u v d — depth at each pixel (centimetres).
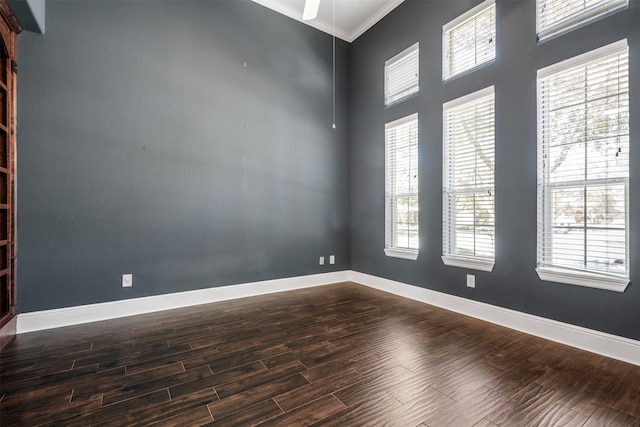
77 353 210
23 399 157
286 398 159
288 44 390
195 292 324
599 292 208
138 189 294
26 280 249
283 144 386
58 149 260
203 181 329
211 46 335
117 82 285
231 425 138
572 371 185
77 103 268
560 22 229
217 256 338
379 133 397
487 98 278
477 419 142
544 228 240
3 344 219
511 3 257
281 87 384
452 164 309
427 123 331
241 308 312
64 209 263
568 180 227
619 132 202
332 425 138
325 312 300
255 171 364
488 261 272
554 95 235
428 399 158
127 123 289
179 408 150
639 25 192
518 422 140
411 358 203
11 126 237
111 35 282
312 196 411
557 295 229
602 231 210
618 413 146
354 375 181
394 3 367
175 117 313
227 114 345
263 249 371
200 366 192
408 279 355
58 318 259
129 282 290
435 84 322
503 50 262
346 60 442
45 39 255
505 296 262
